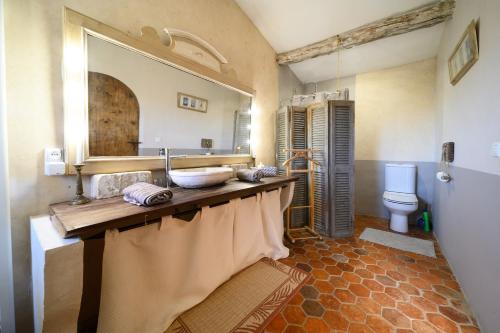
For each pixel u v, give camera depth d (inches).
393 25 80.3
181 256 48.3
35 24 38.4
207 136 74.5
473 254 50.9
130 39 50.7
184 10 63.9
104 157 47.9
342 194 93.4
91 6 44.9
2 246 38.2
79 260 28.9
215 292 55.3
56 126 41.3
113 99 49.5
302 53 102.5
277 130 106.0
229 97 82.4
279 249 74.9
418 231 99.5
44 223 35.7
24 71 37.7
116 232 35.5
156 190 40.2
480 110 48.9
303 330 44.2
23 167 38.1
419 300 53.2
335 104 91.5
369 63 111.5
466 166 57.1
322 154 94.7
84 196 42.9
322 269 67.2
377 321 46.6
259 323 45.8
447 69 78.3
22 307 38.6
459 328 44.9
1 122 37.0
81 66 43.1
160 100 59.7
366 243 87.0
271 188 68.5
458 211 63.2
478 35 50.8
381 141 116.7
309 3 79.0
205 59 70.3
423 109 106.0
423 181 106.3
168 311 45.0
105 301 36.1
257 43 95.3
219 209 54.7
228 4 79.5
